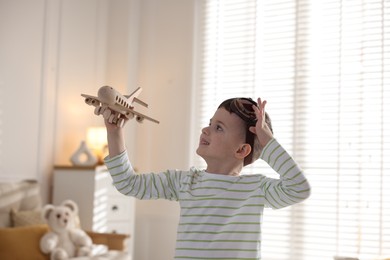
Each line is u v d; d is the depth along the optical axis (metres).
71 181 4.73
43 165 4.87
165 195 1.49
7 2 4.73
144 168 5.36
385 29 4.50
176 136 5.25
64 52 5.08
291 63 4.84
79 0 5.22
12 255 3.73
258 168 4.85
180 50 5.30
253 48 4.99
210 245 1.38
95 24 5.34
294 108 4.78
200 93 5.21
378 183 4.44
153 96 5.37
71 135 5.10
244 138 1.48
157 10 5.43
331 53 4.70
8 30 4.73
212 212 1.40
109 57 5.40
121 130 1.46
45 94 4.91
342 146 4.57
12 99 4.72
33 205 4.39
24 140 4.78
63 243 3.88
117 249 4.23
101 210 4.73
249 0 5.05
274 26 4.93
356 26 4.61
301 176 1.34
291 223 4.72
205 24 5.23
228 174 1.49
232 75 5.07
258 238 1.39
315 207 4.64
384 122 4.45
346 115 4.59
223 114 1.50
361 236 4.46
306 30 4.80
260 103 1.42
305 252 4.66
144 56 5.43
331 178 4.61
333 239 4.57
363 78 4.54
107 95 1.39
